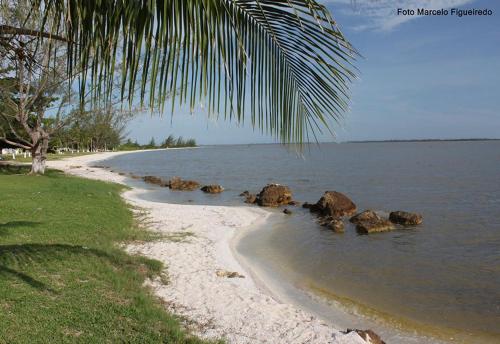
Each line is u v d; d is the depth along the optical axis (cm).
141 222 1523
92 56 245
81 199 1730
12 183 2153
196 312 731
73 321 582
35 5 277
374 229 1553
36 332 539
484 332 772
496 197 2497
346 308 866
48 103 2231
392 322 806
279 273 1073
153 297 772
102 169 4672
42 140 2694
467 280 1052
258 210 2048
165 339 572
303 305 867
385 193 2778
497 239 1460
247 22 243
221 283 895
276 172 4697
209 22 217
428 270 1131
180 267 982
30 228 1116
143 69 217
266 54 248
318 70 245
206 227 1522
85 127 2533
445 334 763
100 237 1133
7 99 1880
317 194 2764
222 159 8306
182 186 3075
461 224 1714
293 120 258
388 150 12225
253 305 787
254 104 247
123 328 583
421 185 3197
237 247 1309
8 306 603
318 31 232
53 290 680
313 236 1498
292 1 232
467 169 4656
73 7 255
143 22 216
